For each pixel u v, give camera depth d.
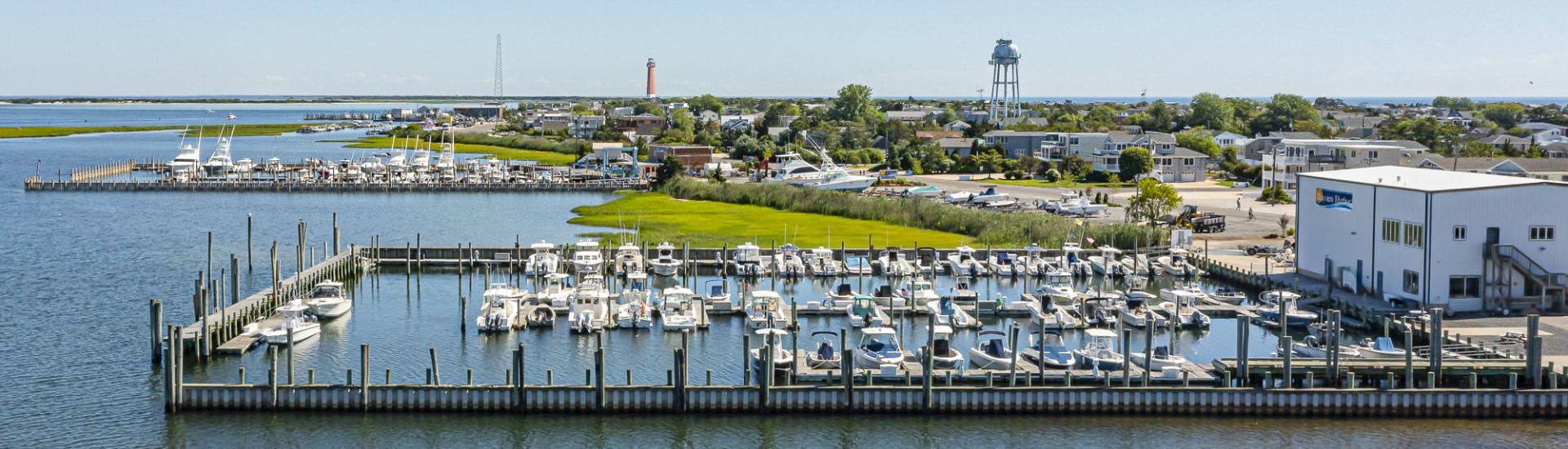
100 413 56.16
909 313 79.62
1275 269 91.94
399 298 85.38
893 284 92.25
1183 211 128.38
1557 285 73.12
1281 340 62.28
